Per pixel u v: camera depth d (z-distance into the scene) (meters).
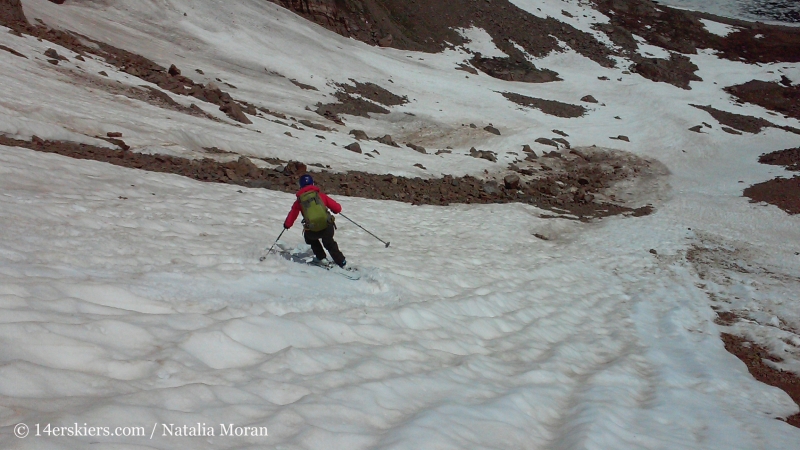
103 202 8.62
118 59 23.69
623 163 31.48
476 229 15.77
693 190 26.48
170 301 4.99
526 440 4.34
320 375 4.22
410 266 9.68
